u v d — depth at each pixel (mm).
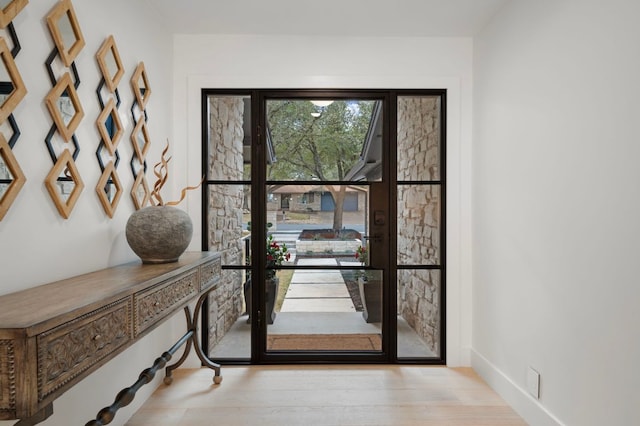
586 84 1600
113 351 1136
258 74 2705
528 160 2023
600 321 1524
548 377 1850
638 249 1353
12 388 798
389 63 2713
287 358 2764
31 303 1017
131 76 2043
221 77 2697
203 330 2762
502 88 2295
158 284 1450
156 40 2395
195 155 2695
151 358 2299
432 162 2783
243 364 2734
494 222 2393
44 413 947
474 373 2621
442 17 2436
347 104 2777
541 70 1911
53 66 1396
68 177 1479
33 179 1298
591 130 1571
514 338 2156
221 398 2258
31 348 811
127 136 1986
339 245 2799
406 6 2305
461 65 2721
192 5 2299
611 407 1471
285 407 2154
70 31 1488
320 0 2242
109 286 1261
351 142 2783
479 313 2604
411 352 2797
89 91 1635
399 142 2764
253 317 2762
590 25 1575
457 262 2727
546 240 1869
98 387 1715
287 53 2707
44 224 1352
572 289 1686
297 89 2721
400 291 2785
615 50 1448
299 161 2789
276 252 2799
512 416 2078
